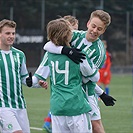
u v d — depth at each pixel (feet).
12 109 37.91
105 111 74.23
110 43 167.12
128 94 101.35
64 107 33.12
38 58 147.64
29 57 147.23
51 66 33.96
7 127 37.55
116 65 168.45
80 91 33.55
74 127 33.27
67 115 33.17
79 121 33.22
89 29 37.91
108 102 37.22
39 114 70.33
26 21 154.71
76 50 33.50
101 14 37.35
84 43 38.65
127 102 86.28
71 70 33.42
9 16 154.61
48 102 85.51
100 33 37.86
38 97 93.86
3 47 38.52
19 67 38.58
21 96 38.58
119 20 168.45
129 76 157.79
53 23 33.71
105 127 59.62
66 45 33.91
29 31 147.33
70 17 46.21
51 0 160.56
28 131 38.96
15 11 154.71
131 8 187.32
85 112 33.47
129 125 61.16
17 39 146.30
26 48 147.23
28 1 159.43
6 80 37.91
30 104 82.23
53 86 33.91
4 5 161.48
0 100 37.76
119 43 168.04
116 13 168.66
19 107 38.27
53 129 33.86
